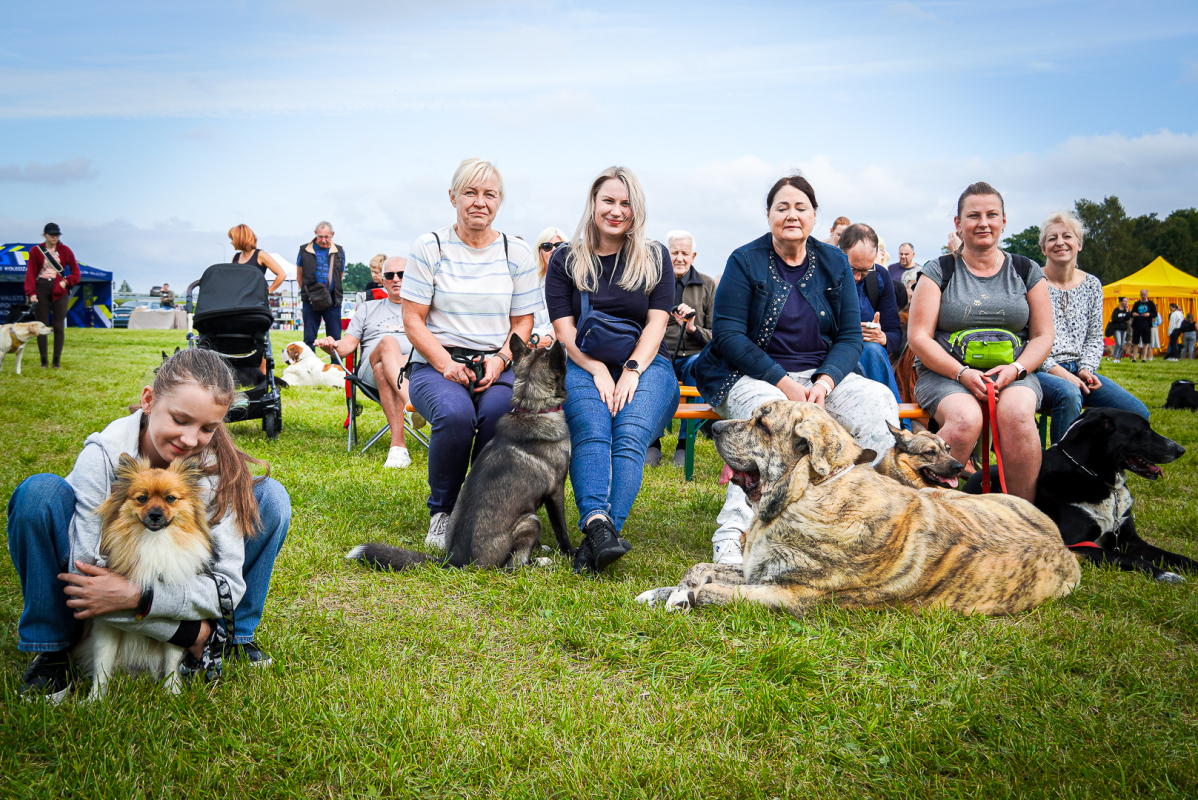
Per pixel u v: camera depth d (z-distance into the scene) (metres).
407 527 4.35
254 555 2.41
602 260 4.25
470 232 4.38
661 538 4.23
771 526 3.11
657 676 2.51
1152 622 3.06
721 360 4.54
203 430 2.14
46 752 1.94
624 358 4.08
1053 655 2.65
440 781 1.90
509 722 2.15
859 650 2.68
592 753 2.01
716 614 2.95
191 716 2.09
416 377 4.29
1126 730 2.19
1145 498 5.17
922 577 3.01
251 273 6.91
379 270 9.28
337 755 1.98
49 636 2.11
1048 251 5.43
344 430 7.77
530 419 3.71
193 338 6.80
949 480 3.90
